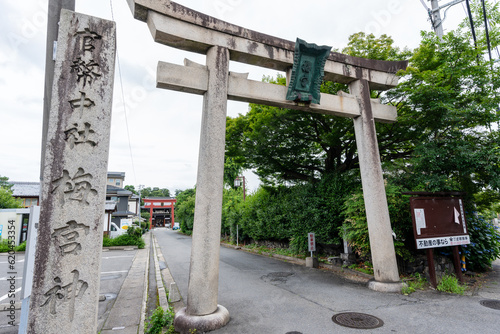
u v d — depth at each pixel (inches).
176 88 208.8
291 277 332.5
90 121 127.2
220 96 213.3
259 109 456.1
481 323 181.6
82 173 122.8
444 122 294.8
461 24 346.0
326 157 483.8
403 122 331.6
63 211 117.5
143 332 177.9
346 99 287.7
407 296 242.4
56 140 120.8
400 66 315.9
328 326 179.6
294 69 251.3
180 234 1428.4
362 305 220.2
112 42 136.7
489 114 276.8
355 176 411.2
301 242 442.0
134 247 730.2
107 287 311.4
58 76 125.1
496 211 404.8
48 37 152.3
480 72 294.0
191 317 176.4
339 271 364.2
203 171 199.5
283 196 534.0
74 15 132.0
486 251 343.9
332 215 397.4
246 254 573.3
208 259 187.9
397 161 367.2
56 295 111.5
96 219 122.2
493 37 320.8
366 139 288.4
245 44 235.3
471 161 267.6
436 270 297.0
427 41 328.8
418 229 266.7
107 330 181.9
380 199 275.6
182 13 207.6
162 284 316.5
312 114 376.5
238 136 478.0
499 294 250.2
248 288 281.3
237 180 824.9
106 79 132.8
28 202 1043.3
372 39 375.9
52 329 108.6
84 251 118.0
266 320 191.5
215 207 196.7
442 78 309.3
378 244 269.1
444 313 200.1
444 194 288.4
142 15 202.8
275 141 429.4
